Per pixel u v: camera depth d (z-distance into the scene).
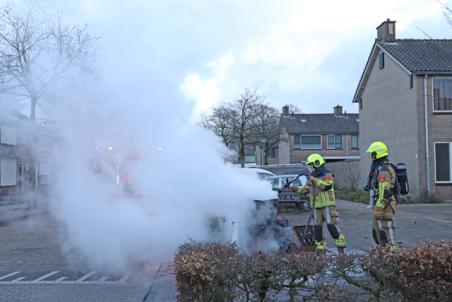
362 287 4.63
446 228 12.55
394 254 4.59
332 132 50.06
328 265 4.62
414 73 22.02
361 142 28.41
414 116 22.14
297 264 4.54
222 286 4.52
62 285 7.30
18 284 7.40
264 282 4.55
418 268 4.48
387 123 24.98
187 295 4.50
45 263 8.82
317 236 7.64
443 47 24.67
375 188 7.38
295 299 4.55
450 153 21.94
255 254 4.81
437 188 21.72
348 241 10.68
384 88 25.31
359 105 28.67
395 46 24.84
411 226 12.95
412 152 22.38
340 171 31.11
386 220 7.18
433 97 22.06
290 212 14.06
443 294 4.46
